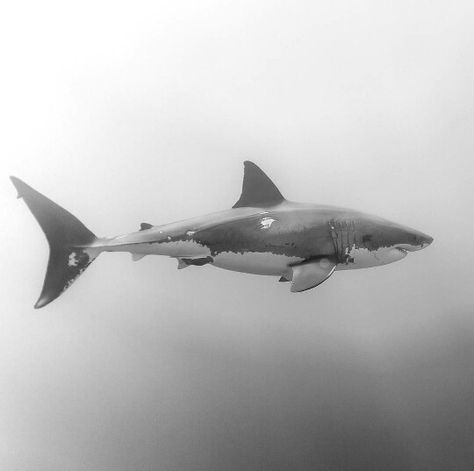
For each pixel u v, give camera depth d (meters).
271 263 3.65
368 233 3.72
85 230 3.46
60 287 3.39
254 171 3.73
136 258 3.56
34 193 3.40
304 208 3.72
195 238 3.53
